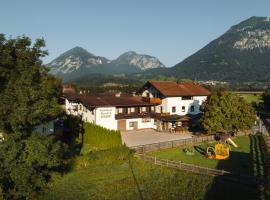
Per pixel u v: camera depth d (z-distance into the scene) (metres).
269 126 74.38
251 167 40.19
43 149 29.17
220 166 40.88
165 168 39.41
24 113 28.09
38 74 33.25
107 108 65.75
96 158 40.66
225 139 55.25
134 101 72.31
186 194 30.66
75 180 34.91
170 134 65.19
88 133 55.81
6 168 28.19
